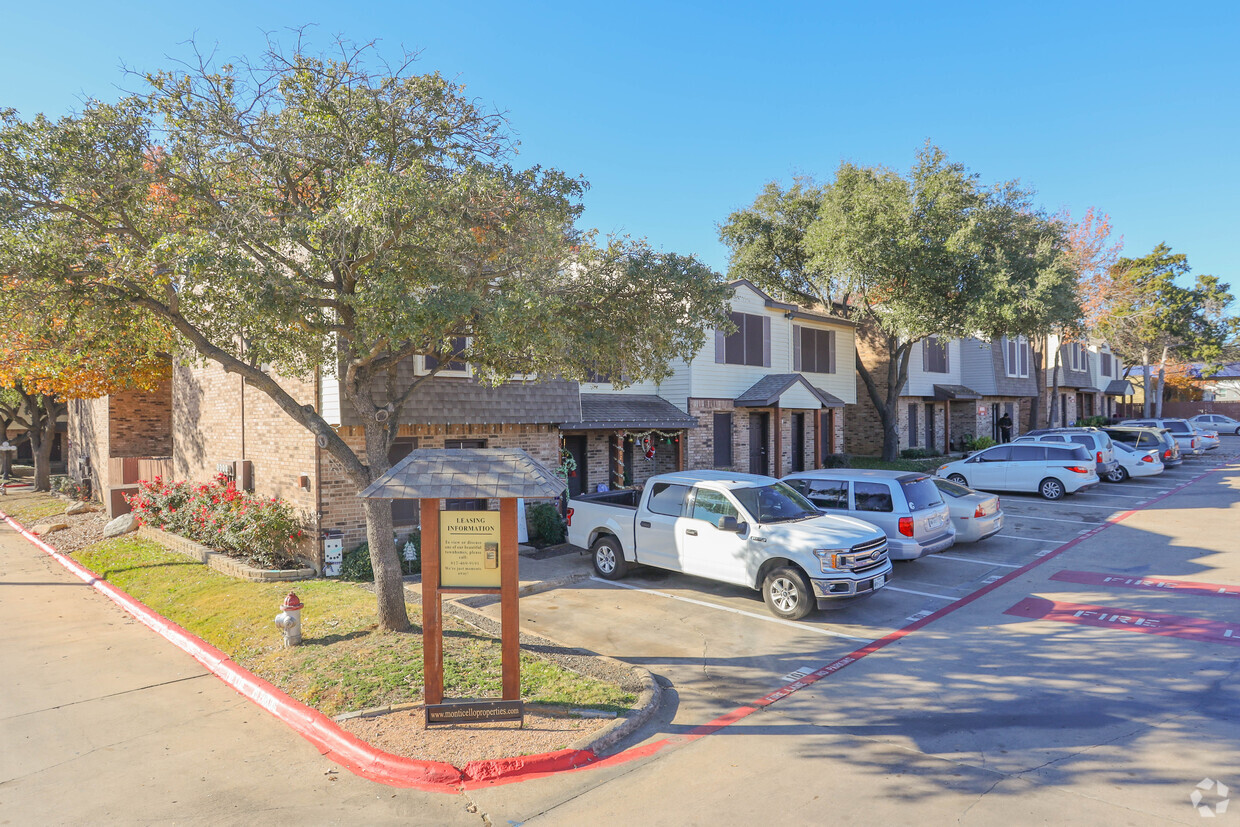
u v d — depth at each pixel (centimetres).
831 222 2328
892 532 1166
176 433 1934
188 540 1490
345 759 623
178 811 538
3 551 1706
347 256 905
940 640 881
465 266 914
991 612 990
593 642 895
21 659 909
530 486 658
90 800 555
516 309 809
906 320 2328
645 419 1878
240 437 1568
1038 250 2303
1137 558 1270
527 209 957
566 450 1780
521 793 552
